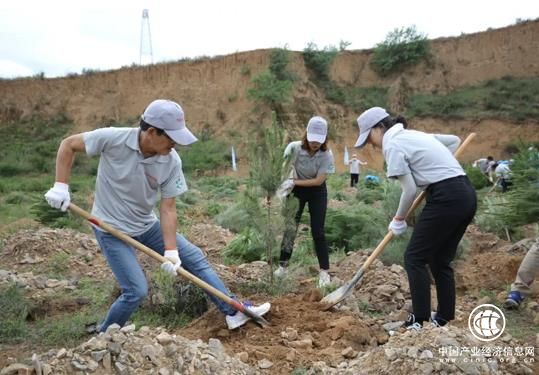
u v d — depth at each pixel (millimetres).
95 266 7133
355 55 39062
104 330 4059
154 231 4309
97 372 3184
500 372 3383
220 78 35188
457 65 37844
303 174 5848
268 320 4539
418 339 3547
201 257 4449
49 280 6156
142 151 3891
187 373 3293
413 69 37938
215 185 21750
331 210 8609
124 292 4027
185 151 30562
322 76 36781
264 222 5570
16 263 7242
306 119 33281
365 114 4504
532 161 6785
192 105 34656
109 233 4023
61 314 5109
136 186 3971
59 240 7871
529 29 37812
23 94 37750
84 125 36031
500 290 5664
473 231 8344
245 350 3957
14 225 11008
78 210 3924
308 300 5055
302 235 8750
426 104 35719
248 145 5867
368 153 32812
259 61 34688
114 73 37531
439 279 4414
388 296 5348
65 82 38062
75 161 28328
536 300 5129
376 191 13016
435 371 3221
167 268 4047
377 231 7875
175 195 4156
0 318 4695
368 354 3633
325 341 4125
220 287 4379
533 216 6812
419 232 4227
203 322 4625
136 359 3264
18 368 3158
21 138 35438
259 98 32625
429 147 4230
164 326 4723
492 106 34438
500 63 37312
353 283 4734
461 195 4105
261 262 6723
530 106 33688
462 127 33844
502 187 12742
